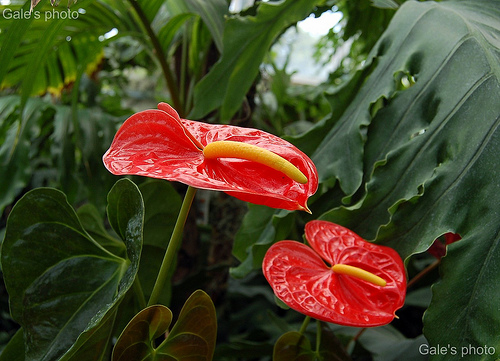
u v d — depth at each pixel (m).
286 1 0.47
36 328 0.33
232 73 0.52
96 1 0.63
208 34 0.67
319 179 0.41
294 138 0.44
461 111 0.35
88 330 0.27
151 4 0.63
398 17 0.45
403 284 0.33
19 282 0.33
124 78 1.26
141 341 0.30
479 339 0.27
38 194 0.33
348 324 0.30
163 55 0.67
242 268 0.45
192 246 0.68
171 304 0.65
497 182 0.30
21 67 0.71
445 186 0.33
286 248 0.35
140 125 0.28
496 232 0.29
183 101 0.72
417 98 0.39
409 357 0.44
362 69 0.45
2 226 0.92
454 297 0.29
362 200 0.38
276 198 0.28
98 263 0.35
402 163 0.37
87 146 0.67
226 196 0.80
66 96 0.99
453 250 0.30
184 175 0.25
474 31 0.38
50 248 0.34
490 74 0.35
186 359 0.32
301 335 0.38
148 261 0.45
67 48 0.78
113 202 0.32
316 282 0.33
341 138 0.42
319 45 1.18
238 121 0.66
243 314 0.78
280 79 0.95
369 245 0.36
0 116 0.69
